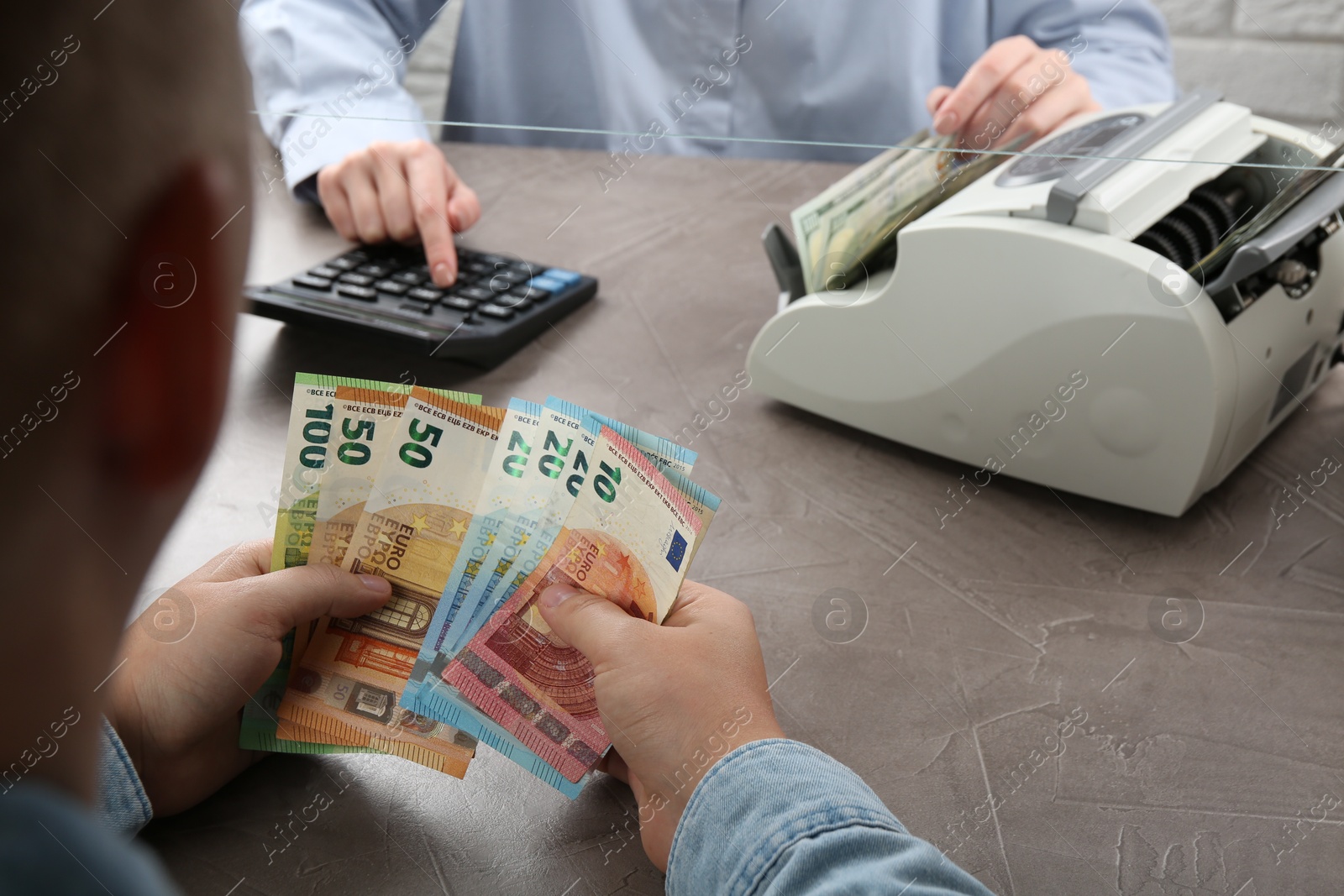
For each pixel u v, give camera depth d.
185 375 0.16
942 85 1.20
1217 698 0.54
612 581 0.50
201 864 0.44
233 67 0.16
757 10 1.17
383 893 0.43
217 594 0.46
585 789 0.49
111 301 0.15
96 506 0.17
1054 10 1.15
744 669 0.47
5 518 0.15
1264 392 0.68
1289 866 0.45
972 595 0.62
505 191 1.01
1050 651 0.58
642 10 1.19
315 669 0.51
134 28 0.14
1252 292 0.67
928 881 0.38
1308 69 1.04
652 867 0.45
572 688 0.50
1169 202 0.66
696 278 0.92
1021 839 0.46
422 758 0.49
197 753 0.46
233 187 0.16
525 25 1.21
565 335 0.86
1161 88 1.00
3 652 0.17
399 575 0.52
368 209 0.90
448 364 0.82
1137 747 0.51
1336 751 0.51
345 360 0.81
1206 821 0.47
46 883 0.17
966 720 0.53
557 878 0.44
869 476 0.73
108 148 0.14
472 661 0.49
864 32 1.14
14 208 0.13
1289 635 0.59
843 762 0.50
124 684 0.43
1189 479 0.65
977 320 0.68
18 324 0.14
